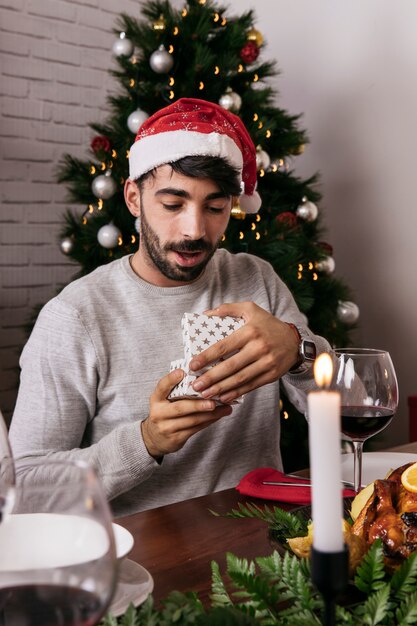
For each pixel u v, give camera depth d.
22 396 1.38
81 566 0.47
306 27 3.25
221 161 1.32
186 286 1.46
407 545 0.75
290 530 0.85
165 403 1.17
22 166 3.10
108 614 0.63
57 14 3.16
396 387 1.06
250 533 0.99
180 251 1.36
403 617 0.64
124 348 1.41
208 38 2.58
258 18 3.40
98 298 1.41
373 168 3.12
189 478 1.42
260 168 2.47
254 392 1.51
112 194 2.45
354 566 0.74
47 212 3.20
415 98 2.96
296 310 1.64
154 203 1.35
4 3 2.98
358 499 0.89
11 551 0.48
